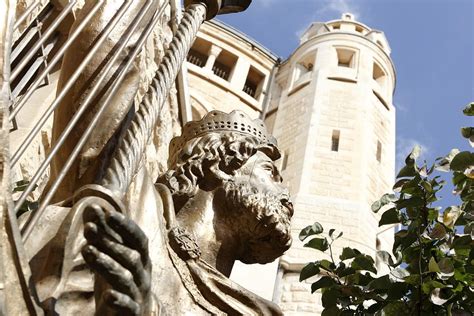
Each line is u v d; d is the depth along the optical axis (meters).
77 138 3.26
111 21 3.46
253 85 29.55
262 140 4.55
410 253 4.78
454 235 4.79
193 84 27.16
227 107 26.95
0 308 2.26
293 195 20.97
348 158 22.47
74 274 2.77
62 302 2.68
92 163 3.21
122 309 2.22
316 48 28.19
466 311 4.42
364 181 21.69
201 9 4.23
